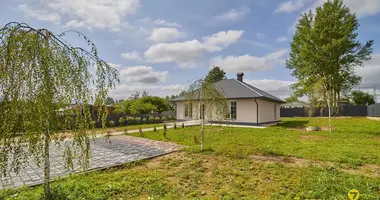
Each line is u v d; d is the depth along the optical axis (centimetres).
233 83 1767
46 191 293
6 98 223
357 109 2459
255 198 327
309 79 2306
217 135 984
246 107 1534
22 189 351
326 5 2280
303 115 2684
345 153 607
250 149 661
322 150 653
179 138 937
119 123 1736
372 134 1002
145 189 360
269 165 496
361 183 379
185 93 755
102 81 311
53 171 470
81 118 281
